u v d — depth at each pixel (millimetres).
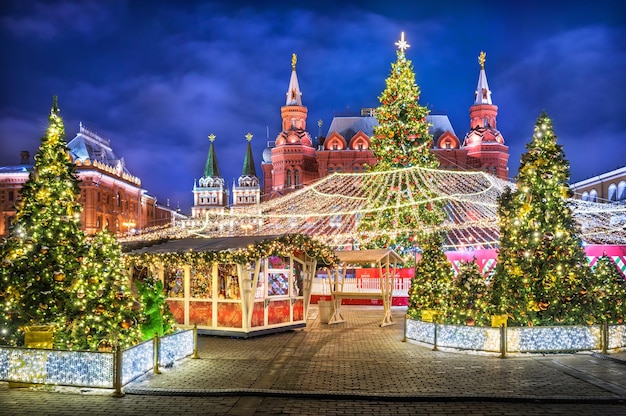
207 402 9555
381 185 37844
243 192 135000
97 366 10219
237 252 16516
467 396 9562
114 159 111250
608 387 10125
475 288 15375
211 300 17562
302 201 48781
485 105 101500
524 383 10516
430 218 36031
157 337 11734
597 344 13523
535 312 14492
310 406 9281
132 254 18641
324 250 19281
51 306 12281
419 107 39406
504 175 99875
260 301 17500
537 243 14914
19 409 9164
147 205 127688
